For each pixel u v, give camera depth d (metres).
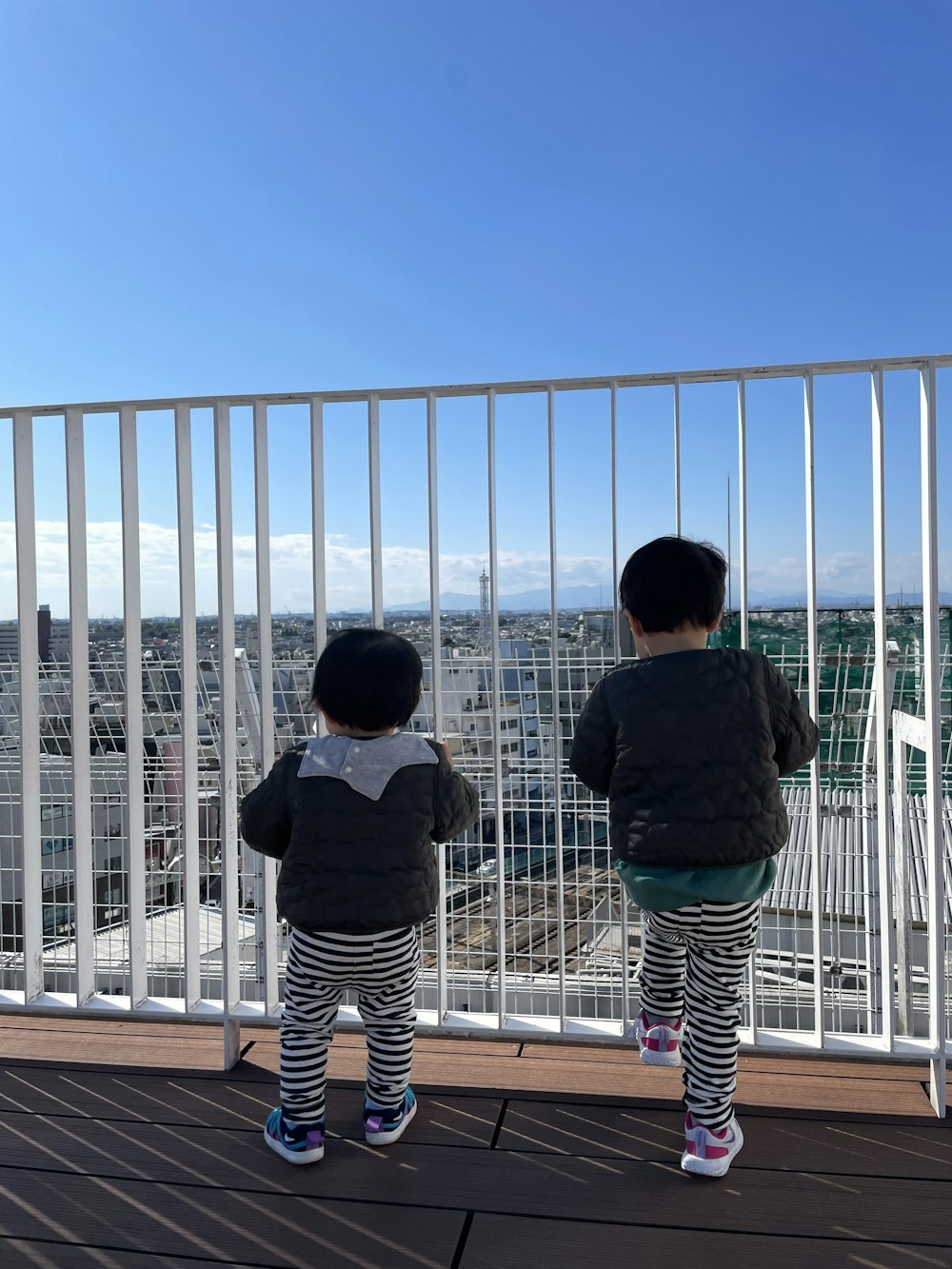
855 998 2.02
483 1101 1.68
